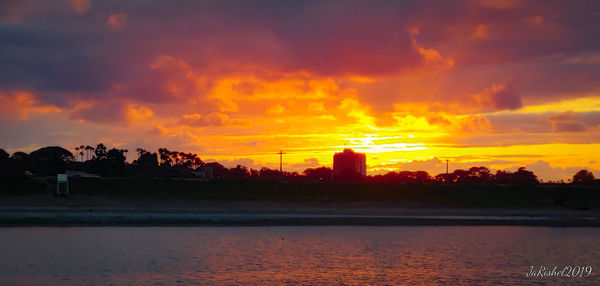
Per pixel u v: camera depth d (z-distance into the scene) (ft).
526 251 161.68
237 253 151.53
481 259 149.48
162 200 259.39
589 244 176.24
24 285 116.06
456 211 262.06
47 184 273.75
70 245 157.28
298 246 164.14
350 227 206.69
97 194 264.31
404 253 156.04
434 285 122.11
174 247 157.58
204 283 119.75
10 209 217.77
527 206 282.56
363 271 133.28
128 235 176.14
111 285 116.98
